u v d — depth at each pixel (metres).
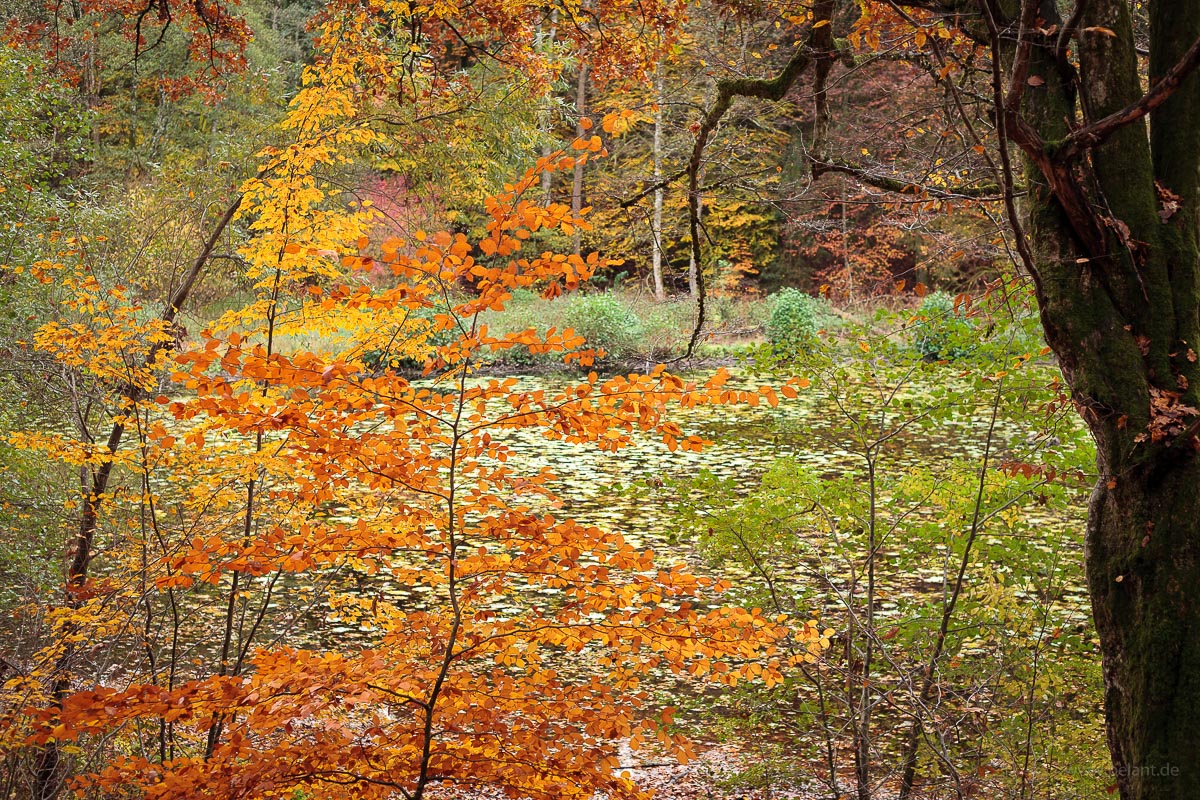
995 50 2.65
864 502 4.92
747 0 5.56
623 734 2.66
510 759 2.55
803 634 3.04
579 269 2.30
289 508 4.26
